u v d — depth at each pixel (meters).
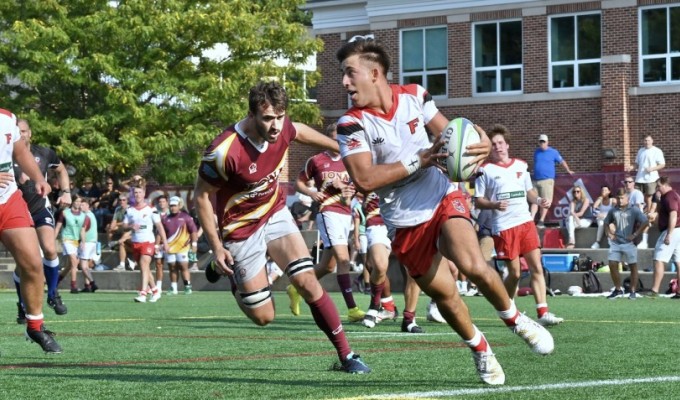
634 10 43.94
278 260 10.02
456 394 7.97
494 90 46.91
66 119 42.22
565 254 31.00
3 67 41.56
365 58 8.55
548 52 45.56
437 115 8.80
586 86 44.94
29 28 41.19
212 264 10.41
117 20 42.16
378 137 8.52
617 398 7.77
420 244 8.47
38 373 9.79
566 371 9.62
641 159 33.75
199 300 27.47
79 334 14.95
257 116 9.31
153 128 43.59
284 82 44.69
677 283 26.97
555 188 34.72
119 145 42.12
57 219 36.03
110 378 9.35
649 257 31.39
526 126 46.09
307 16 61.28
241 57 44.72
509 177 15.94
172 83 42.41
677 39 43.44
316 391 8.30
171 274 32.00
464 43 47.25
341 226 17.31
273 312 10.46
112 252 39.22
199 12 42.47
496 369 8.59
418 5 48.00
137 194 26.59
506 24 46.59
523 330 8.64
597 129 44.62
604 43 44.47
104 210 41.69
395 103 8.61
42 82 42.03
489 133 16.00
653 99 43.75
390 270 32.81
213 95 42.75
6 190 10.68
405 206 8.48
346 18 50.62
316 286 9.77
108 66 41.50
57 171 15.38
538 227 34.12
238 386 8.69
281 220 10.12
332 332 9.68
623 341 13.07
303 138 10.11
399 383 8.77
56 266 18.05
